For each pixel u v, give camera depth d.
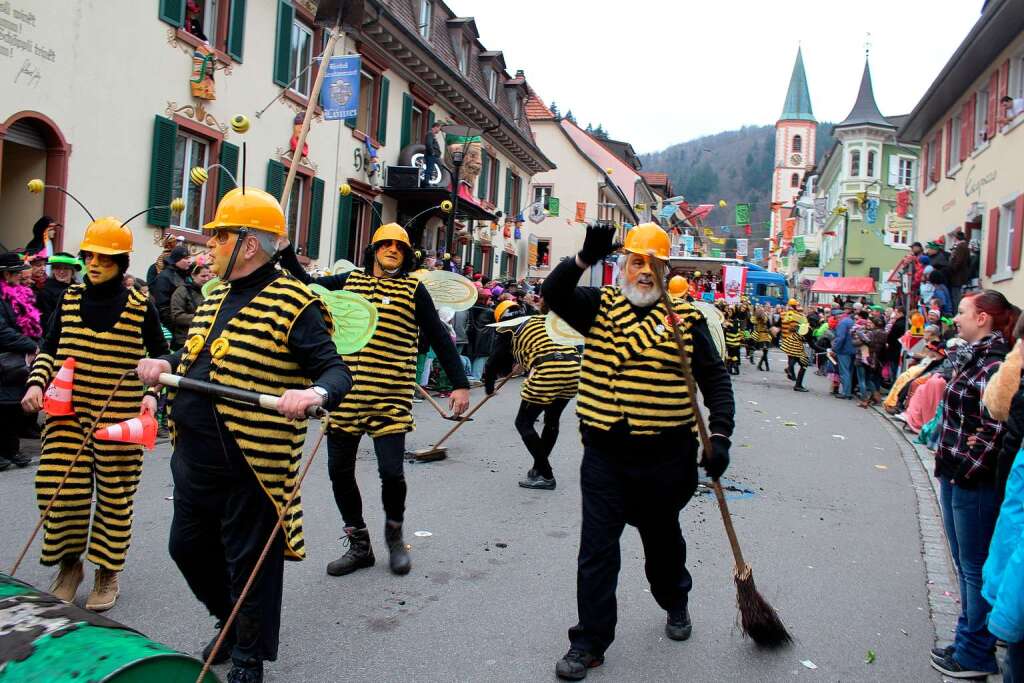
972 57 16.53
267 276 2.96
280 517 2.54
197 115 11.84
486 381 7.30
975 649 3.61
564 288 3.46
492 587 4.49
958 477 3.58
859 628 4.18
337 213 16.14
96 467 3.84
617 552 3.51
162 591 4.16
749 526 6.04
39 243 8.39
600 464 3.49
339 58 12.09
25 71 9.01
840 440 10.59
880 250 37.78
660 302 3.54
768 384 18.92
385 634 3.81
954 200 19.33
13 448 6.56
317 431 8.89
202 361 2.91
